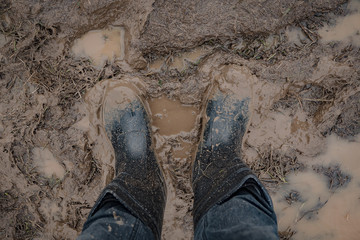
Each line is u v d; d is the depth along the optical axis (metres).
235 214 0.87
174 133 1.33
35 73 1.26
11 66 1.26
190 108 1.31
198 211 1.03
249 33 1.23
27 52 1.25
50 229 1.40
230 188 0.98
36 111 1.29
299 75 1.25
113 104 1.24
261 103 1.28
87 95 1.28
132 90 1.25
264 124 1.32
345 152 1.36
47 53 1.25
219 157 1.17
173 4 1.18
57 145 1.33
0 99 1.29
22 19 1.21
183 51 1.27
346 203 1.40
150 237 0.97
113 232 0.88
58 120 1.31
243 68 1.22
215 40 1.25
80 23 1.22
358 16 1.23
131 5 1.19
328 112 1.29
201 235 0.94
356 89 1.26
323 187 1.39
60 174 1.35
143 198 1.04
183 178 1.36
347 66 1.24
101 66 1.27
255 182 1.03
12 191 1.37
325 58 1.24
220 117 1.22
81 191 1.36
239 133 1.24
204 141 1.23
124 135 1.21
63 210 1.38
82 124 1.31
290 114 1.32
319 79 1.26
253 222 0.84
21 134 1.31
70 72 1.27
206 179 1.12
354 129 1.33
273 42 1.25
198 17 1.19
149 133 1.24
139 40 1.23
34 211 1.39
